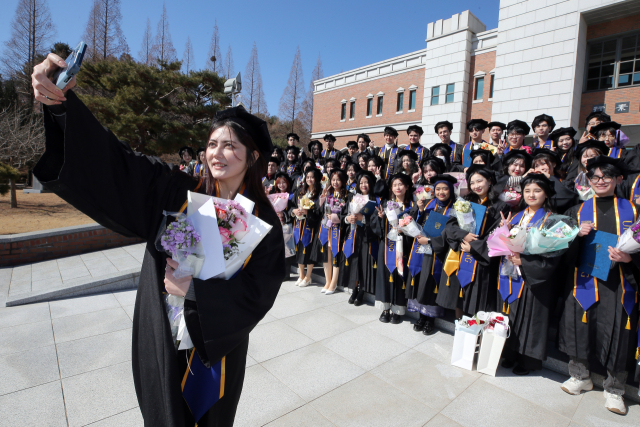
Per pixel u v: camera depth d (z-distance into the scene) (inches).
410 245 172.7
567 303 119.6
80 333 157.3
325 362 135.9
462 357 133.6
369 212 185.2
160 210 54.7
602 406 112.1
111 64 639.8
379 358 139.9
